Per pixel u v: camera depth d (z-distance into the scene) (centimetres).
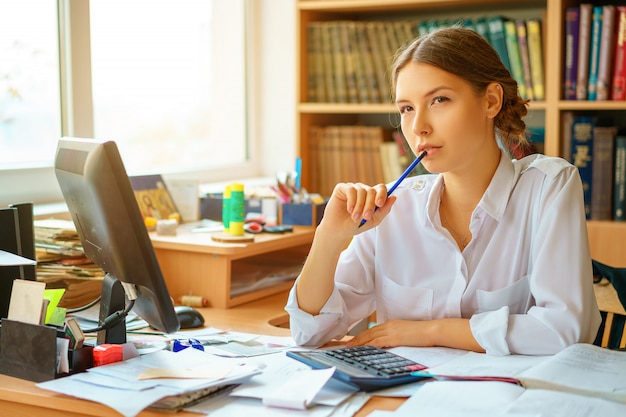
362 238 166
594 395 115
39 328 132
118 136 263
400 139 289
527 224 152
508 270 153
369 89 294
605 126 269
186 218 241
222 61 317
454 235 158
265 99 325
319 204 238
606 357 128
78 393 119
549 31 258
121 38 262
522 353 139
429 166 144
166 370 128
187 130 301
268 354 145
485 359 135
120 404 113
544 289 141
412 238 160
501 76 149
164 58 285
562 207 145
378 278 165
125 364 133
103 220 134
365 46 292
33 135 227
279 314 195
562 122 265
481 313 146
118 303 146
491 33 270
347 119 323
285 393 119
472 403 113
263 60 323
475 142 145
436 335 146
